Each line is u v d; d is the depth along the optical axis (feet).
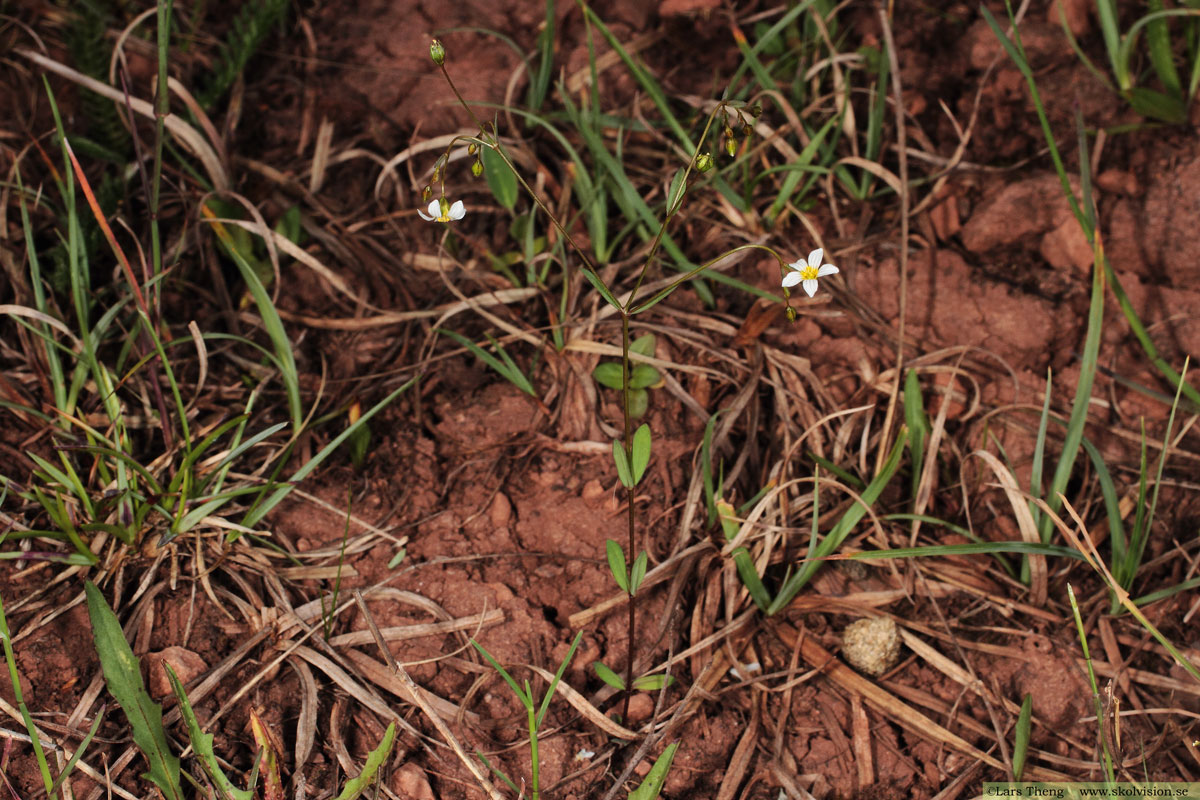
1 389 1.06
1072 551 1.02
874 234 1.18
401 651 1.02
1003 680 1.04
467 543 1.06
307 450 1.09
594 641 1.03
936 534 1.09
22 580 1.01
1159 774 1.01
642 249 1.17
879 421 1.12
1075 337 1.14
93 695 0.98
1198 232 1.13
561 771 0.99
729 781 1.00
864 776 1.01
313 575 1.04
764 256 1.16
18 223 1.15
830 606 1.06
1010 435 1.11
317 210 1.20
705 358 1.13
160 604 1.02
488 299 1.13
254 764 0.95
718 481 1.09
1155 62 1.16
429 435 1.11
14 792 0.93
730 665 1.04
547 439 1.09
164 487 1.05
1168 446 1.10
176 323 1.14
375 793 0.97
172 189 1.19
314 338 1.15
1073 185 1.16
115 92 1.12
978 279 1.15
